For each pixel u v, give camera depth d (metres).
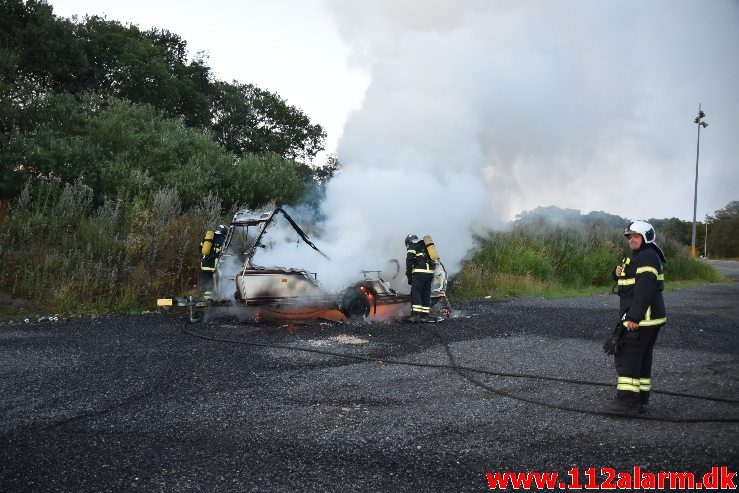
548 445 4.29
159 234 12.42
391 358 7.08
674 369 6.73
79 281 10.87
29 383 5.77
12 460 3.92
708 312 12.26
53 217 12.38
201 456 4.03
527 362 6.95
